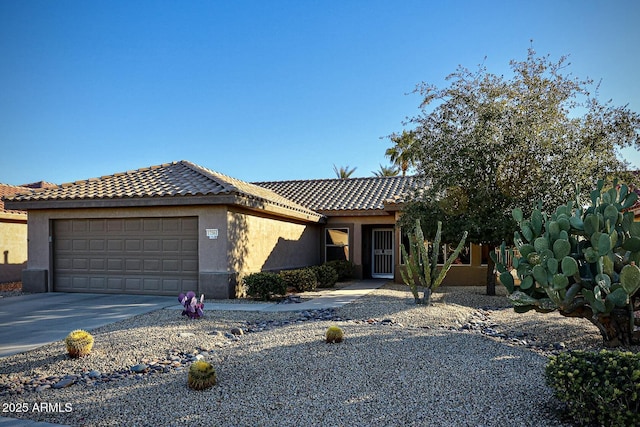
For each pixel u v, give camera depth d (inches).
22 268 779.4
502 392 205.6
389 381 220.2
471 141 515.8
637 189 496.1
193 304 385.4
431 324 376.5
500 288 658.8
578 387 170.2
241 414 187.5
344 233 814.5
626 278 252.2
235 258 541.0
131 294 555.2
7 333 342.3
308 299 521.3
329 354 262.8
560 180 502.9
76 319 395.5
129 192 543.8
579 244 299.4
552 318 406.6
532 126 507.5
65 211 576.4
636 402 161.9
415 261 468.4
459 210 530.3
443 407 190.2
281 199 733.9
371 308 430.0
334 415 184.5
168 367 258.2
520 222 312.0
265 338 310.5
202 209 530.0
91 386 228.7
